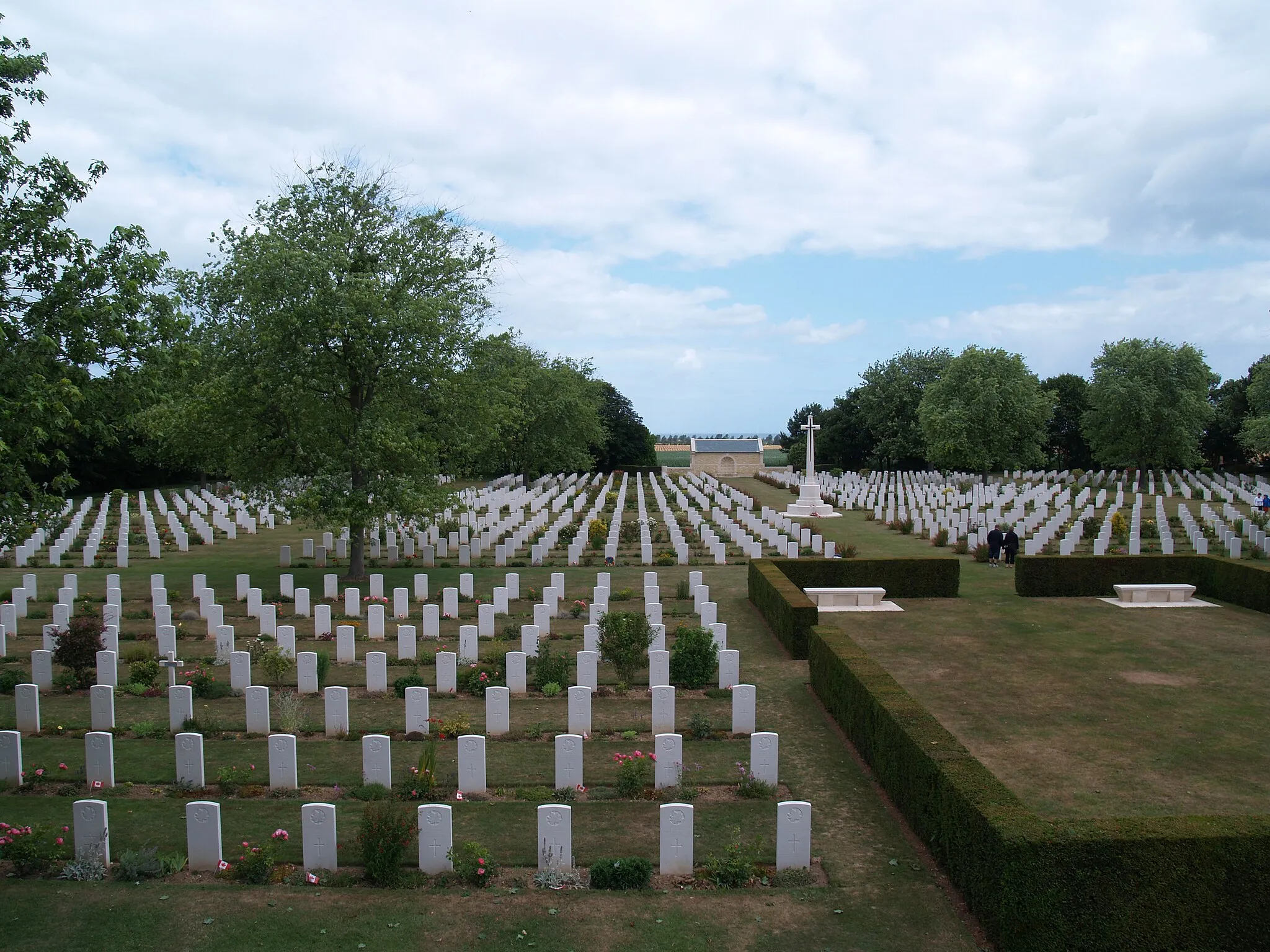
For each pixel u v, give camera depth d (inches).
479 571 1217.4
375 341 1035.9
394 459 1087.0
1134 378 2642.7
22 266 538.6
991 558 1294.3
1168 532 1375.5
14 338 529.0
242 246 1034.1
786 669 746.8
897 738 473.4
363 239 1109.7
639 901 374.0
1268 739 561.3
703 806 473.7
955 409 2687.0
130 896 375.2
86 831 398.6
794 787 502.3
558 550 1411.2
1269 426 2311.8
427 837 393.1
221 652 740.0
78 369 542.0
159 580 1002.1
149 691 656.4
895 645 809.5
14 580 1151.0
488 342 1197.7
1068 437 3472.0
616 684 689.6
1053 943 327.9
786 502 2352.4
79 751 548.1
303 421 1061.8
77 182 555.5
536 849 420.8
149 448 2180.1
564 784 484.7
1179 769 511.8
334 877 391.5
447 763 533.3
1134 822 343.3
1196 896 327.3
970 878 367.2
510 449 2586.1
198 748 490.3
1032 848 328.5
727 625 892.0
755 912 366.6
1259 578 941.2
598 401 3176.7
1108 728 583.2
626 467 3900.1
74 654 656.4
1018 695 655.8
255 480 1122.7
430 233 1140.5
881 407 3516.2
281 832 401.4
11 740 488.7
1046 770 511.5
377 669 666.2
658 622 841.5
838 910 368.5
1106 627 876.6
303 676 660.1
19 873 396.2
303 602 908.6
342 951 336.2
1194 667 730.2
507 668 665.0
